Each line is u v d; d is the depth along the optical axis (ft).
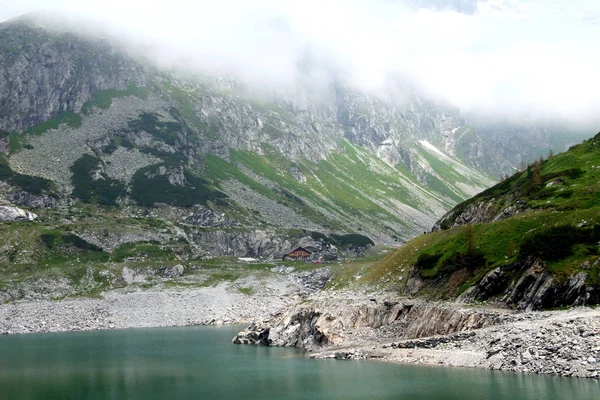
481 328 263.49
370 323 333.83
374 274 442.09
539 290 268.00
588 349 203.72
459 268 338.34
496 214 430.61
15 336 472.44
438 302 321.93
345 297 402.11
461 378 218.38
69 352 364.79
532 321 244.42
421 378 227.20
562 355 208.64
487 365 230.48
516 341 229.86
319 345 342.23
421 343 279.69
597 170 405.59
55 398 231.91
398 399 199.00
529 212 374.22
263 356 330.75
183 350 368.07
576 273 259.80
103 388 250.16
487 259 326.85
